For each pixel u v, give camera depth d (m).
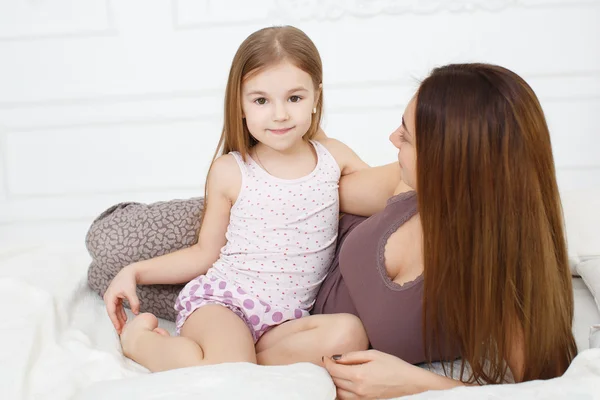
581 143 3.26
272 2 3.06
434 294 1.19
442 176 1.13
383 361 1.21
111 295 1.50
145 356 1.38
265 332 1.50
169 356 1.33
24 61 3.12
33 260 1.86
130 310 1.70
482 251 1.13
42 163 3.25
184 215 1.66
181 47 3.11
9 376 1.18
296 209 1.53
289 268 1.52
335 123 3.21
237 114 1.52
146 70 3.14
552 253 1.14
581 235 1.67
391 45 3.12
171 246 1.64
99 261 1.65
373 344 1.34
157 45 3.11
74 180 3.27
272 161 1.56
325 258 1.56
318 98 1.58
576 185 3.31
